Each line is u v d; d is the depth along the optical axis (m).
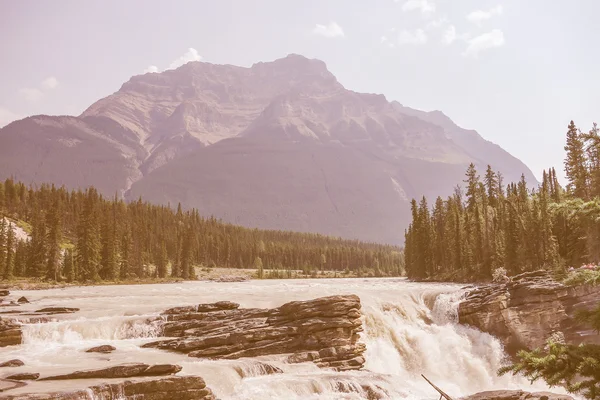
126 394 28.27
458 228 117.50
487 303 59.38
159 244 186.88
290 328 43.75
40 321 46.50
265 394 33.78
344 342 43.78
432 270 126.75
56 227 135.00
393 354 53.91
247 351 41.62
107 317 48.62
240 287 114.75
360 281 155.88
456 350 56.31
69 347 40.97
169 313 50.34
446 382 52.47
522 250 90.06
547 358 16.36
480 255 107.06
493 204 129.75
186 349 40.91
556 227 83.81
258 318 46.62
